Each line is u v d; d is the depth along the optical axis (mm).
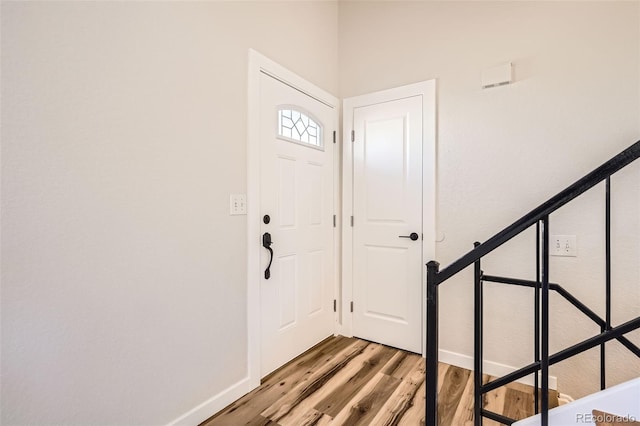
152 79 1367
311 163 2379
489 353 2006
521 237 1902
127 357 1293
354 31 2590
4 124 990
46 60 1067
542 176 1851
